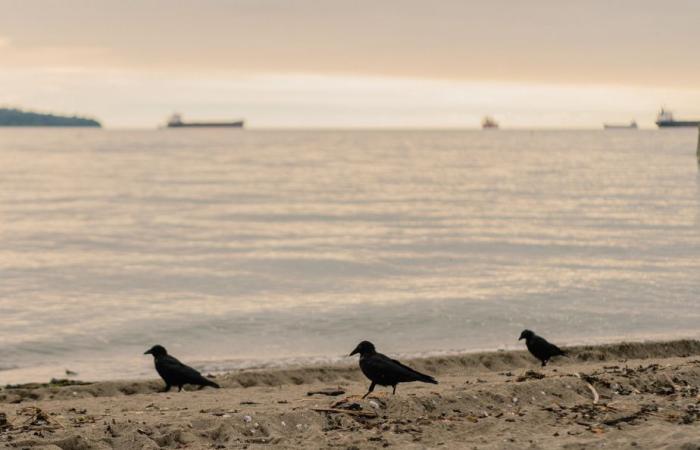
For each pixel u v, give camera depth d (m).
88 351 25.95
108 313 32.00
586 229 65.94
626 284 38.06
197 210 88.06
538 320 29.89
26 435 11.16
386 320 30.11
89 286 39.16
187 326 29.42
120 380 20.11
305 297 35.56
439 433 11.10
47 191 116.00
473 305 32.84
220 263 47.44
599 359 22.12
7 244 57.16
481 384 14.82
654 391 13.85
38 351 25.89
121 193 113.12
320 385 18.19
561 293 35.56
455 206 92.50
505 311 31.52
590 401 13.12
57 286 39.16
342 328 28.92
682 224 69.06
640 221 72.25
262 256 50.53
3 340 27.22
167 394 16.64
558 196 106.56
